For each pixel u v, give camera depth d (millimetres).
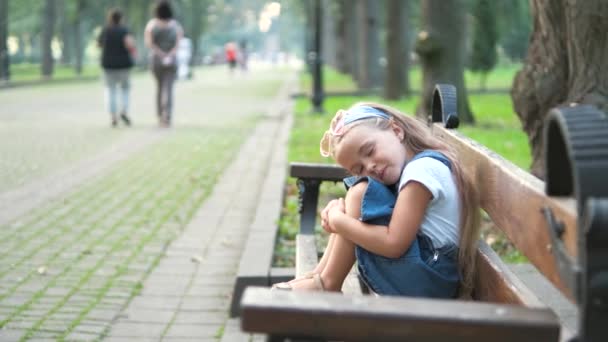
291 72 66062
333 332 2014
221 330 4930
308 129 16359
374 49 31031
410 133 3256
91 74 55688
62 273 6105
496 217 2875
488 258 3012
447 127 4090
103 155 12898
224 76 56312
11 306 5273
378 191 3039
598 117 1970
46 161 12172
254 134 16078
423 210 2982
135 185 10078
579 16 5355
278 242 6754
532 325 1947
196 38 83625
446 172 3061
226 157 12680
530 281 5258
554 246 2102
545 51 5957
